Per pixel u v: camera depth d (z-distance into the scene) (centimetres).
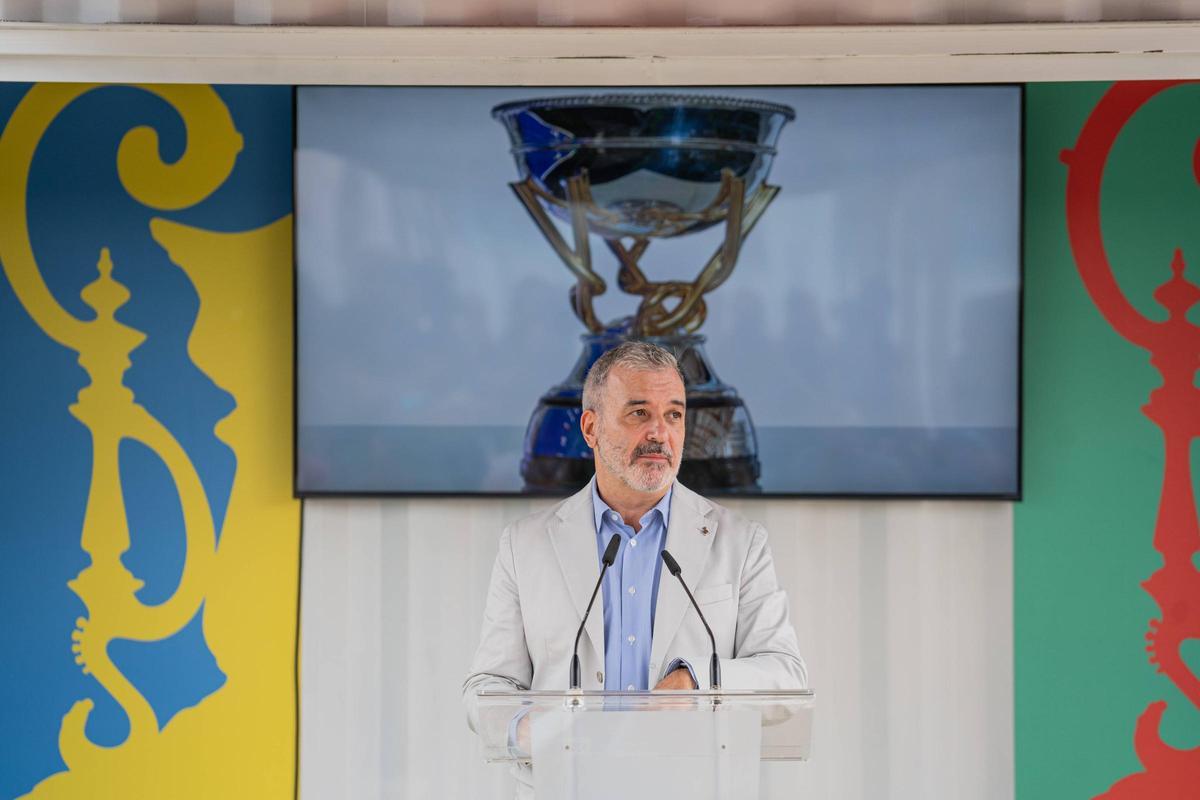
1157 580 819
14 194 835
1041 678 821
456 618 829
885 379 810
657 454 626
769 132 809
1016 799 819
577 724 490
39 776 830
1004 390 806
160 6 721
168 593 833
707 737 489
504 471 818
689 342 813
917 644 823
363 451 818
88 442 836
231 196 834
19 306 835
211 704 830
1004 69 770
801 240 811
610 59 772
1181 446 820
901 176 807
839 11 723
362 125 813
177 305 836
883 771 821
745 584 655
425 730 827
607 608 643
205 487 834
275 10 727
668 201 811
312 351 816
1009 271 804
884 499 811
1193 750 818
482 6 716
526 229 816
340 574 831
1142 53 748
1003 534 823
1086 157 823
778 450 812
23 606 834
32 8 725
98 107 834
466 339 816
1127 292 823
